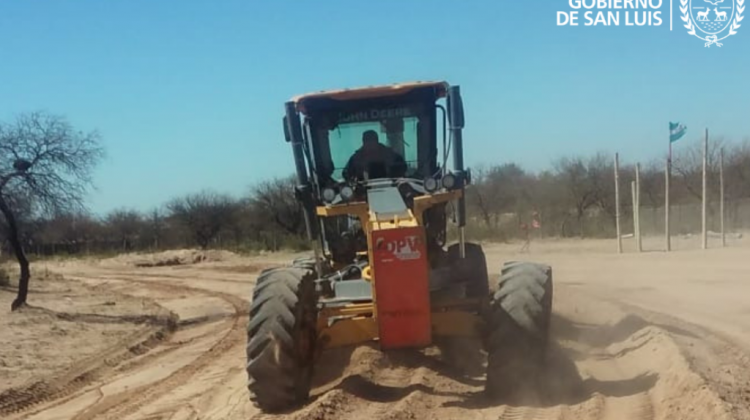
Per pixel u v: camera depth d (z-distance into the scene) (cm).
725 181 4300
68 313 2395
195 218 6619
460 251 977
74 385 1391
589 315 1507
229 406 1022
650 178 4806
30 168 2472
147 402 1170
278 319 891
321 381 1070
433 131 1034
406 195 959
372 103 1031
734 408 726
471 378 1034
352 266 977
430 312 862
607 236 4134
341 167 1041
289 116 988
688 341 1084
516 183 5112
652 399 857
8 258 5116
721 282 1817
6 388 1320
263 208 6166
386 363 1122
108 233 6962
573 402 869
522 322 881
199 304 2666
